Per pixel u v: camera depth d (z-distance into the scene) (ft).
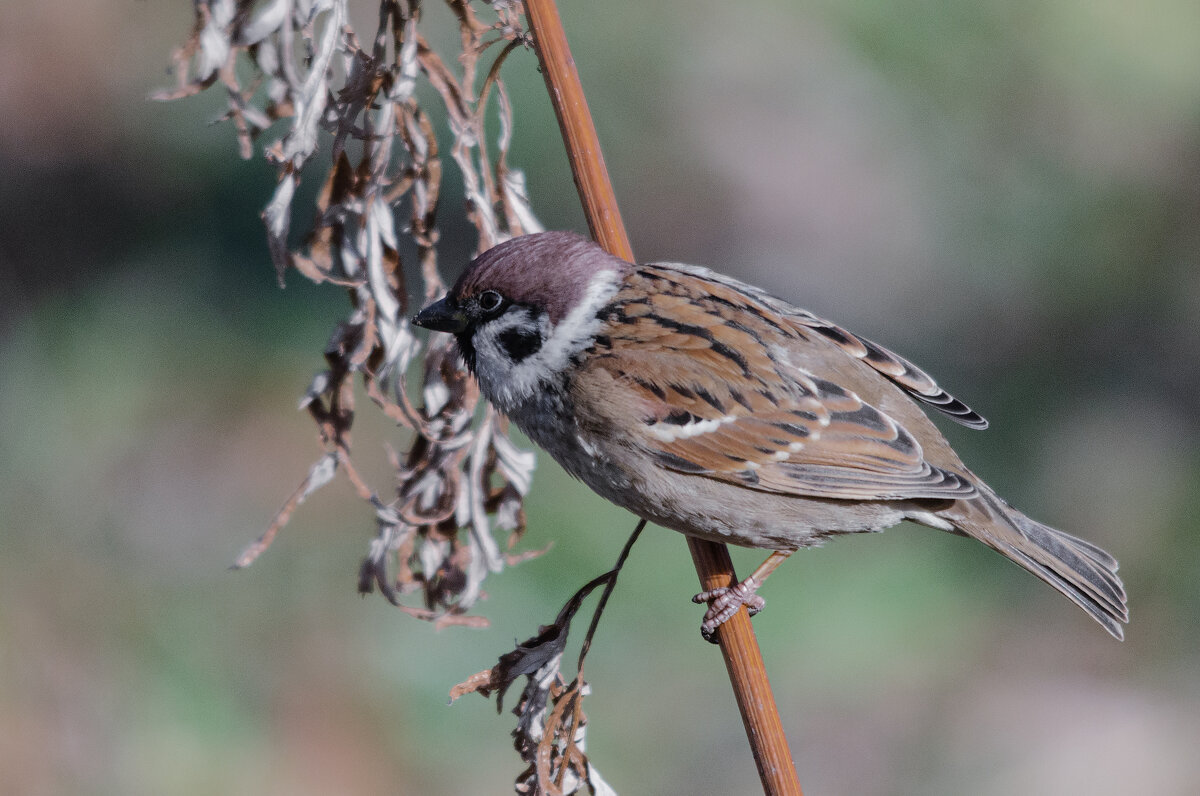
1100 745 36.19
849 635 36.73
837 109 47.78
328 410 18.78
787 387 21.12
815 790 35.58
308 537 37.88
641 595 35.83
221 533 38.42
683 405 20.80
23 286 45.68
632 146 48.88
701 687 35.22
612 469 21.30
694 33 48.11
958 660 37.22
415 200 18.80
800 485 21.06
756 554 37.70
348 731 33.06
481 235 19.71
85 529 38.01
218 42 17.25
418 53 18.24
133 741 32.24
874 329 46.83
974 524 22.20
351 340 18.56
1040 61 44.50
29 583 35.47
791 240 48.60
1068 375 44.65
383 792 32.42
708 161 48.93
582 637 34.96
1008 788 35.09
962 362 45.70
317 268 17.97
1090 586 22.04
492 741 33.60
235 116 17.49
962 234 47.01
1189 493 40.60
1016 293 46.34
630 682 35.01
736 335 21.21
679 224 49.11
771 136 48.65
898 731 36.06
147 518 38.81
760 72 48.11
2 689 32.24
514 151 43.83
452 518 19.79
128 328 44.32
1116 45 43.37
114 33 51.80
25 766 31.32
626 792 33.81
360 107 17.76
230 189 47.37
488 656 34.32
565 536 36.37
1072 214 45.68
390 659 34.22
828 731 36.11
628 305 21.03
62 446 40.86
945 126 46.60
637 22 48.16
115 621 34.83
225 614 35.35
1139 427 42.86
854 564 38.04
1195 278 44.62
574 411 20.85
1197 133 43.75
